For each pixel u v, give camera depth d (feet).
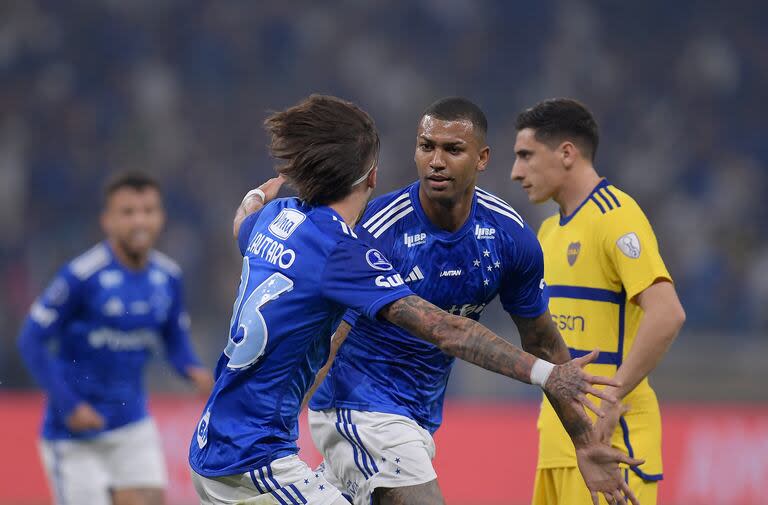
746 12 223.71
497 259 45.03
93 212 185.57
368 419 46.26
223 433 38.70
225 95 208.03
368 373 46.78
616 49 219.61
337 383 47.19
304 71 212.84
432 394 47.62
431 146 42.93
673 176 197.67
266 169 198.08
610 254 48.85
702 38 220.43
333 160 38.88
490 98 213.25
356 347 46.88
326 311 38.45
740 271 174.60
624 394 46.60
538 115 51.31
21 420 103.24
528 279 45.73
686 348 133.59
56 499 71.87
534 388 127.75
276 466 38.45
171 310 75.77
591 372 49.60
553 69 214.90
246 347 38.37
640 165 199.41
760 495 98.43
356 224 45.19
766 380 130.93
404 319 36.81
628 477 48.62
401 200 45.57
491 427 103.45
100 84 205.46
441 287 45.16
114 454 72.69
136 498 72.74
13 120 197.36
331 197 39.78
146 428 73.87
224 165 196.13
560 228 51.47
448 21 220.43
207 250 177.68
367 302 37.22
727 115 210.79
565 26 221.25
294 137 39.06
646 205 193.06
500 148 198.18
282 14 217.97
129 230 72.23
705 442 100.22
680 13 223.51
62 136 195.62
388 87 211.82
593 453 36.27
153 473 73.51
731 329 166.91
